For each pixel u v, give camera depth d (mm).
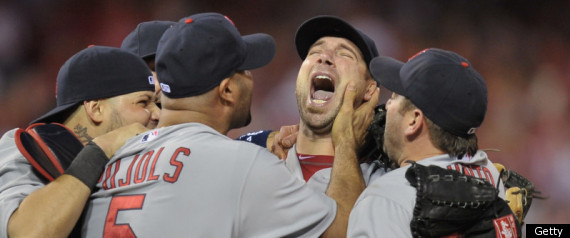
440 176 6586
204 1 34125
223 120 7816
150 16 33406
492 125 32219
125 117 8555
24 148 7629
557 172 30812
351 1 34062
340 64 9195
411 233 6633
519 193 8156
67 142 7961
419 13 33781
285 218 6992
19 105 31734
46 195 6945
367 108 9242
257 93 31656
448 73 7270
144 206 6895
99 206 7219
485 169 7555
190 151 7090
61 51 32781
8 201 7121
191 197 6844
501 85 33125
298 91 9398
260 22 34438
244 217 6902
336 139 8602
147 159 7223
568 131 31844
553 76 33062
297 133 9812
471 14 34156
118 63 8570
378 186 7137
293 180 7223
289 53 33594
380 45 33281
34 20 32875
